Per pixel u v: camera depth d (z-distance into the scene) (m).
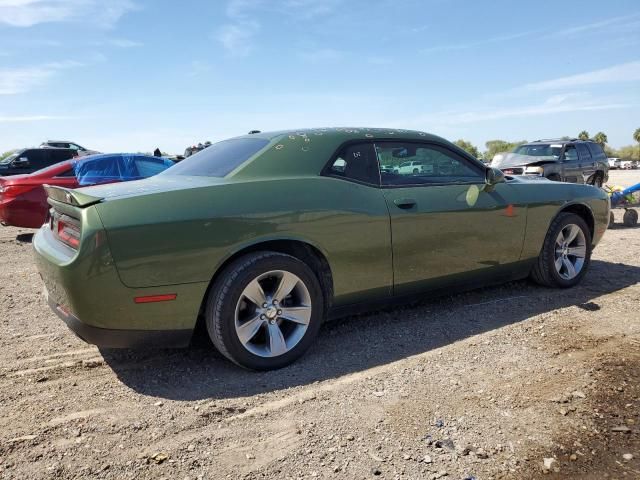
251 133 4.12
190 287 2.91
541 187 4.63
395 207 3.63
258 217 3.08
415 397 2.80
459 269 4.05
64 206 3.02
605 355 3.30
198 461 2.26
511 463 2.21
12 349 3.61
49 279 3.03
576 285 4.99
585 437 2.39
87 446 2.39
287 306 3.28
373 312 4.27
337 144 3.61
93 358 3.44
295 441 2.41
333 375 3.12
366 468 2.19
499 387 2.90
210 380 3.09
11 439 2.45
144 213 2.81
